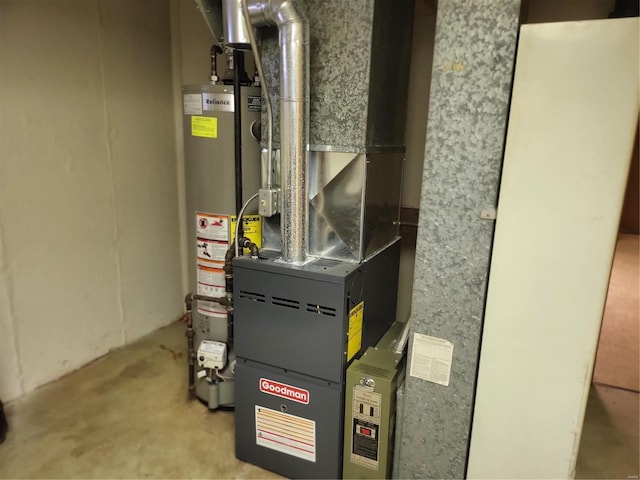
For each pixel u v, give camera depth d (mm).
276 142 1694
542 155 1244
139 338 2789
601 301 1254
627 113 1145
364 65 1488
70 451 1827
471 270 1415
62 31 2109
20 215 2029
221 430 1988
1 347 2025
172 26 2730
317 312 1565
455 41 1303
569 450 1374
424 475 1635
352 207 1633
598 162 1190
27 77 1987
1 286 1989
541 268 1304
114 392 2234
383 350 1782
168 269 2957
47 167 2117
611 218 1203
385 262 1921
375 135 1643
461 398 1512
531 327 1349
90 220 2367
